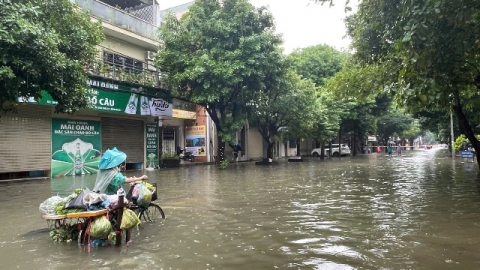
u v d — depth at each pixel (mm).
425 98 6742
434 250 4973
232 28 20016
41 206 5867
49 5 11062
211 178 15602
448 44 6875
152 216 7324
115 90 19031
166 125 27453
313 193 10562
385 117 53688
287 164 26172
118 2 23344
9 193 11266
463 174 15266
